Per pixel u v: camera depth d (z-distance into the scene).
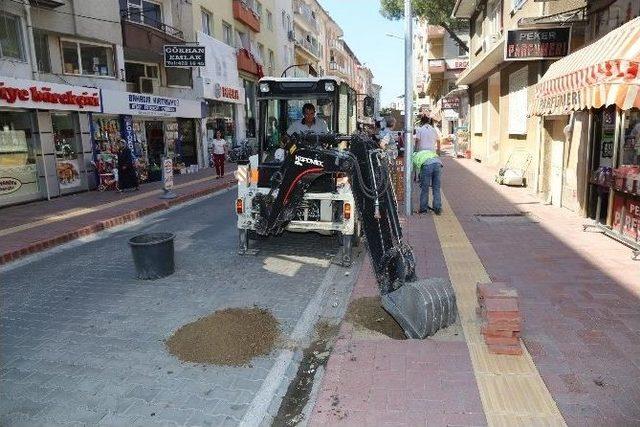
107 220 10.07
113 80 16.31
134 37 17.06
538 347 3.92
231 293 5.79
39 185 13.38
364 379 3.57
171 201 12.86
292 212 6.34
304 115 7.43
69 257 7.69
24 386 3.76
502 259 6.32
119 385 3.75
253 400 3.52
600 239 7.19
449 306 4.31
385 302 4.59
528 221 8.59
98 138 15.94
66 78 14.75
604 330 4.18
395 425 3.04
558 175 9.98
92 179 15.23
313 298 5.60
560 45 10.13
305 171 6.00
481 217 9.12
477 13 20.66
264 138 7.41
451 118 33.44
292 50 43.12
